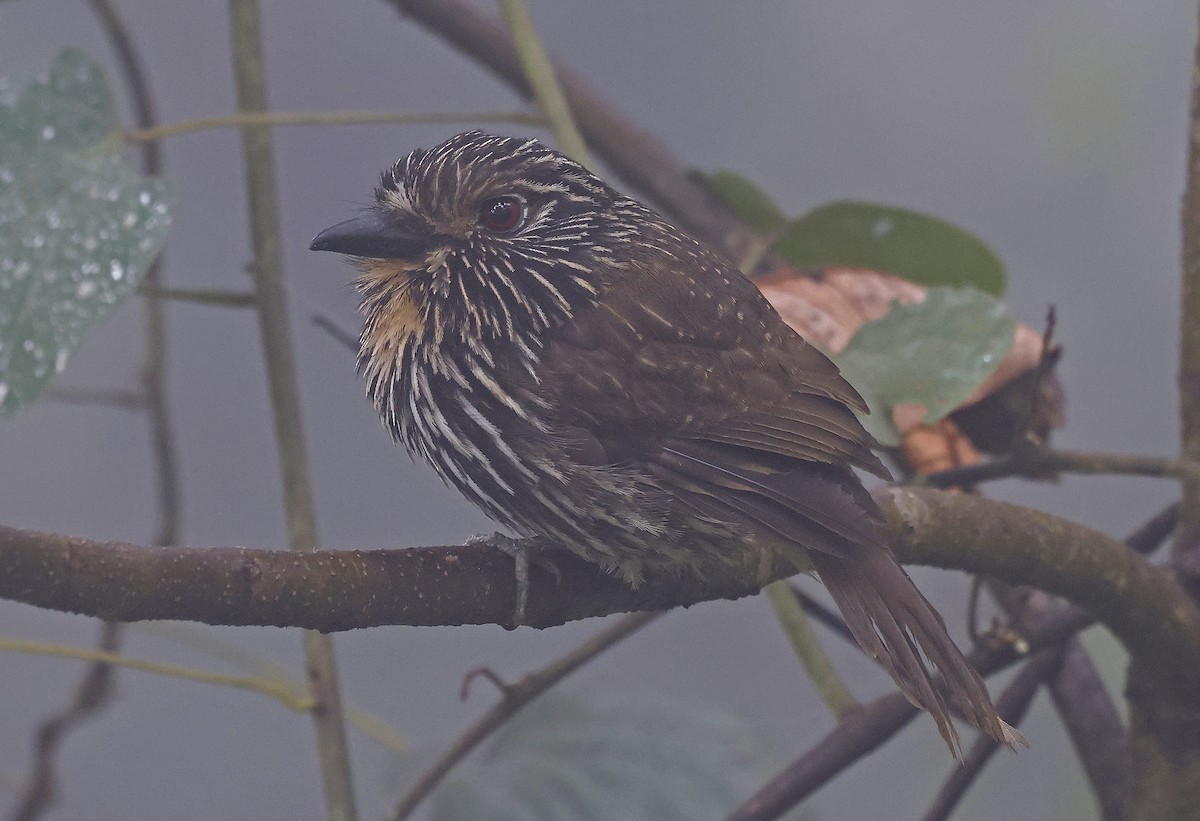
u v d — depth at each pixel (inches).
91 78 169.6
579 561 170.4
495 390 170.6
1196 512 170.6
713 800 173.0
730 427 170.2
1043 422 171.5
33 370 168.1
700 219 175.2
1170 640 169.9
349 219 171.3
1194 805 170.4
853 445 170.4
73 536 166.6
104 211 168.9
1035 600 171.9
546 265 170.9
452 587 168.1
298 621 167.2
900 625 169.2
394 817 170.9
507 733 173.5
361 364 171.9
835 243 172.6
